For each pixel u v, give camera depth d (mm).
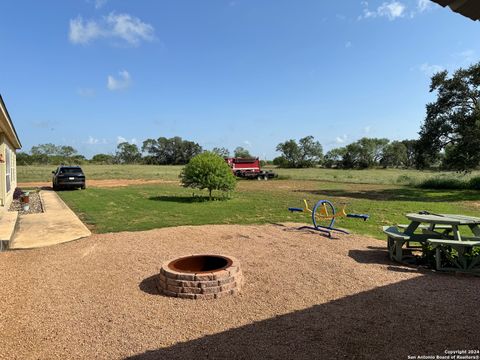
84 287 4746
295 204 14758
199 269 5164
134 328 3561
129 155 98938
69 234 7871
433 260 5766
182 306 4121
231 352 3096
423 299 4367
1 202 11789
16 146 17891
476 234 5961
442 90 23594
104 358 3008
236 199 16609
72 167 21250
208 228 8883
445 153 25688
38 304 4180
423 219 5789
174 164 99812
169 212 11875
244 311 3986
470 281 5098
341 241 7578
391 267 5719
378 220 10789
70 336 3400
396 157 82938
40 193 18641
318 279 5094
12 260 6012
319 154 85375
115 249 6699
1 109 8164
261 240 7594
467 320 3773
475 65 22250
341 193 21453
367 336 3408
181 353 3076
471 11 2125
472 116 22625
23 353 3098
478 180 24594
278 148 87375
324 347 3195
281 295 4477
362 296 4457
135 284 4867
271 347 3188
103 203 14250
